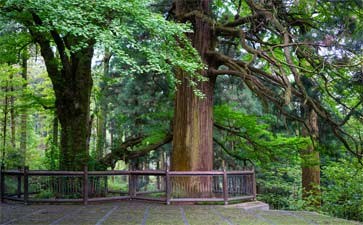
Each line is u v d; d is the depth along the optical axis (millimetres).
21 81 16047
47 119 20875
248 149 13227
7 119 19312
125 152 14117
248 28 11422
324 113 10125
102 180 10734
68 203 9992
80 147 12305
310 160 12781
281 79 9703
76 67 12648
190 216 8086
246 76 10281
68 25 6109
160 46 7402
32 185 10359
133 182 10945
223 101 17000
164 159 22938
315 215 8508
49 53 12586
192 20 11273
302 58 10133
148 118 16500
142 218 7742
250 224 7156
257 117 14141
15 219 7547
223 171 10242
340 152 11977
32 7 6195
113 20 6672
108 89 18266
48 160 13938
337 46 8867
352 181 11719
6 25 9211
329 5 9289
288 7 10109
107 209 9117
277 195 16578
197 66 8070
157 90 16859
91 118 15961
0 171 9883
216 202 10305
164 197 10453
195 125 11016
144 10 6867
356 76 9148
